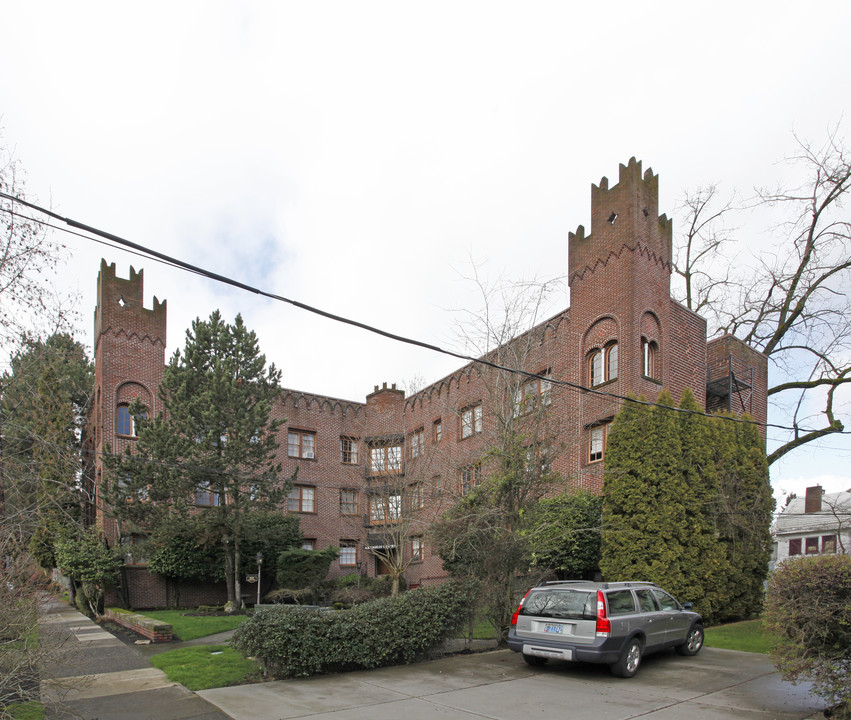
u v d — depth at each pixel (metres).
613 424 18.11
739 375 24.27
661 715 8.44
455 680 10.62
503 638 14.11
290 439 32.25
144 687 10.09
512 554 14.28
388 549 24.25
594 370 21.77
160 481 22.12
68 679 8.55
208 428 23.30
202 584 26.05
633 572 16.42
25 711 8.26
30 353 11.12
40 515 9.04
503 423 15.12
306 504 32.00
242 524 23.50
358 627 11.39
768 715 8.41
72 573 21.84
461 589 13.45
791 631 8.34
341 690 9.88
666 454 17.17
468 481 16.81
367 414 35.06
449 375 29.81
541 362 22.44
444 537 15.45
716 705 8.93
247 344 25.27
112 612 19.97
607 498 17.61
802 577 8.27
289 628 10.69
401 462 27.11
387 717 8.35
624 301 20.81
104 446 23.03
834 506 19.23
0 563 7.25
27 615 7.27
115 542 24.14
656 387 20.77
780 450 26.92
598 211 22.30
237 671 11.10
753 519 18.42
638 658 11.04
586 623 10.62
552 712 8.62
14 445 10.58
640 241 21.17
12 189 10.09
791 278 29.00
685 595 16.36
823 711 8.49
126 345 27.02
